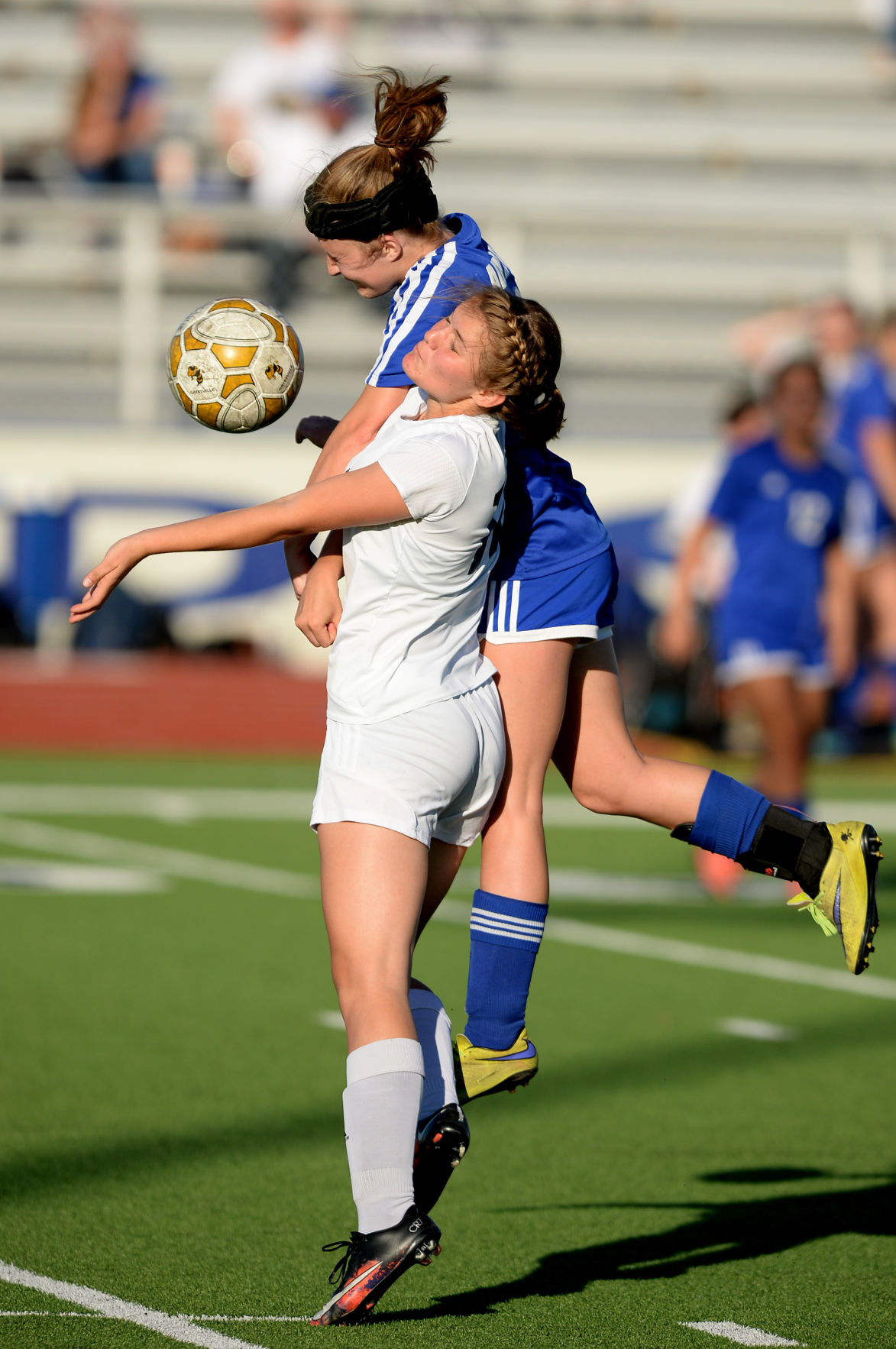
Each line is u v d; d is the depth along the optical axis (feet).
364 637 40.96
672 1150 58.18
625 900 111.34
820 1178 55.01
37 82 249.75
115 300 219.82
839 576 107.55
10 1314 40.70
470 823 42.52
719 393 225.97
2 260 220.43
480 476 40.32
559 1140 59.36
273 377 45.03
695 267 231.91
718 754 174.91
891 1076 68.74
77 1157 55.16
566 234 235.40
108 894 107.04
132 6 258.57
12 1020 74.54
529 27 263.90
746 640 104.83
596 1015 79.15
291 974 85.40
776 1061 71.10
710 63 263.29
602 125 250.98
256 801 151.02
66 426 203.62
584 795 46.21
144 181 214.48
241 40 255.29
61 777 163.53
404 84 43.98
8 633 187.73
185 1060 68.23
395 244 44.06
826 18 269.23
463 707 41.29
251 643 192.24
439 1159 41.39
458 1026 74.74
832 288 232.12
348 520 39.75
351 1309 38.68
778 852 45.55
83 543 194.08
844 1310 42.39
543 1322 41.19
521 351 40.91
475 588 41.73
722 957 93.40
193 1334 39.50
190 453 198.18
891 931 101.86
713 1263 46.39
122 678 184.03
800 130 253.44
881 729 182.60
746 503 105.19
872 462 135.13
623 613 175.83
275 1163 54.90
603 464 203.51
